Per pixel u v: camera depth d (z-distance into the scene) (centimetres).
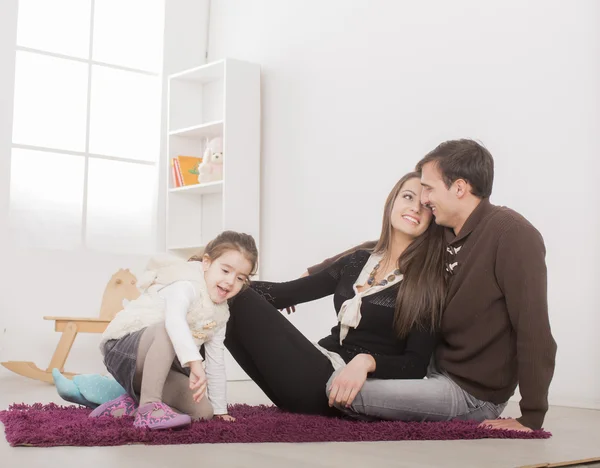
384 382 206
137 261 492
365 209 413
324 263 252
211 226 509
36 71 471
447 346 216
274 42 479
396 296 216
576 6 320
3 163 449
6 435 179
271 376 217
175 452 162
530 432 196
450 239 215
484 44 356
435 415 207
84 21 490
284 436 183
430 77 381
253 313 216
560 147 323
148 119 516
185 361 183
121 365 200
